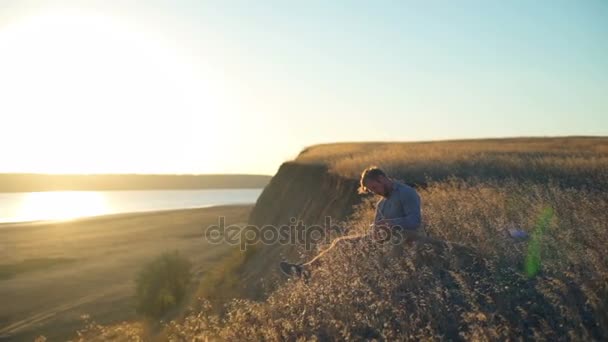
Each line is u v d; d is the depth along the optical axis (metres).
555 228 7.55
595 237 6.92
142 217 68.69
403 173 18.45
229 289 14.05
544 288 5.44
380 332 5.26
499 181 14.62
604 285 5.45
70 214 113.31
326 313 5.80
